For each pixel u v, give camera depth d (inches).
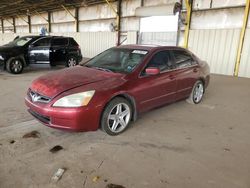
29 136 125.8
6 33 1056.2
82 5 618.2
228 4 361.7
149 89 144.6
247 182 92.1
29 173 93.4
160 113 173.6
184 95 184.1
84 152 111.5
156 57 154.8
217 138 132.8
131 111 138.4
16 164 99.2
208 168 101.2
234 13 357.4
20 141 120.0
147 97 145.3
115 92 124.6
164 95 159.5
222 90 264.8
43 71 359.9
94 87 120.4
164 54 161.9
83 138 126.0
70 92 114.9
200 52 405.7
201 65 199.6
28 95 132.1
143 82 140.6
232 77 356.5
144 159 107.0
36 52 341.4
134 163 103.4
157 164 103.2
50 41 356.8
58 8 694.5
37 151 110.7
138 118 160.7
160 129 142.7
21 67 331.6
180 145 122.3
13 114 158.4
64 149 113.7
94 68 152.2
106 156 108.6
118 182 90.0
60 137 126.2
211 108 191.3
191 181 91.9
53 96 115.6
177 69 168.6
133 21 510.6
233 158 110.5
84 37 639.1
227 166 103.3
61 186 86.5
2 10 788.6
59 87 119.5
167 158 108.5
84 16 634.2
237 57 359.6
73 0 570.6
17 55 323.0
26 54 335.3
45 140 122.2
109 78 131.4
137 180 91.6
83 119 114.7
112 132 128.9
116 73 138.7
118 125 133.2
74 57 390.0
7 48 325.7
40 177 91.2
